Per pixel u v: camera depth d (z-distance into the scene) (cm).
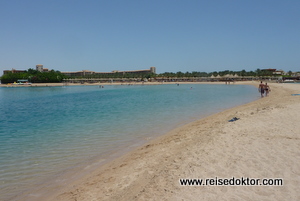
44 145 1057
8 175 723
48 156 897
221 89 6481
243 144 795
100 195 564
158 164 718
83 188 616
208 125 1284
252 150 725
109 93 5844
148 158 805
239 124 1130
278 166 593
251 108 1817
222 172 581
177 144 945
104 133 1265
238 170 585
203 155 720
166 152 847
